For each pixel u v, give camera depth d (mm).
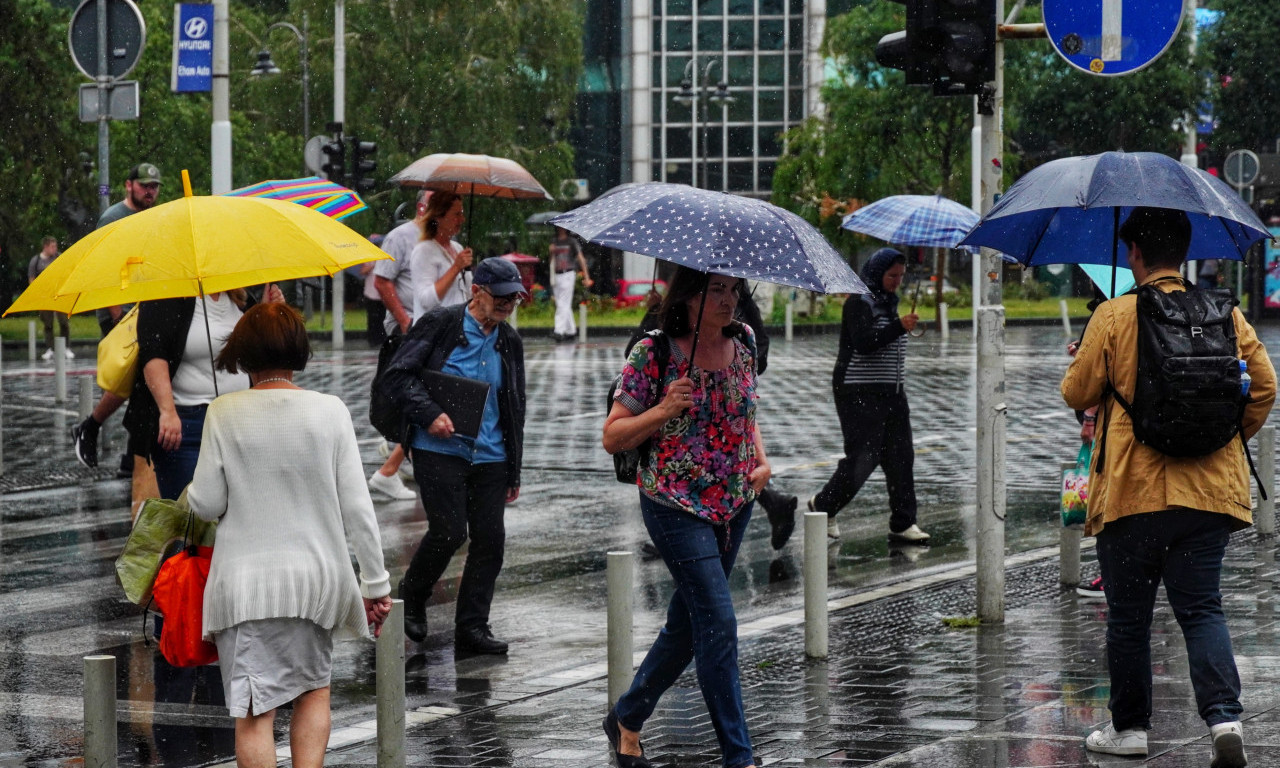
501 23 65562
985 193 12078
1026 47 57500
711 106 86000
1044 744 8758
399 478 19984
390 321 18625
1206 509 8102
